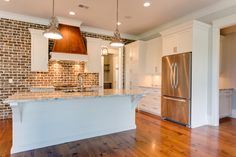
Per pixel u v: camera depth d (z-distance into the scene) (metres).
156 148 2.69
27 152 2.51
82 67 5.36
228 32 4.83
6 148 2.61
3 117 4.32
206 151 2.59
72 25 4.82
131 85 6.09
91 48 5.29
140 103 5.72
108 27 5.54
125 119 3.55
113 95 2.77
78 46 4.77
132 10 4.12
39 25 4.72
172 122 4.25
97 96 2.61
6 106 4.36
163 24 5.20
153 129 3.67
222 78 5.10
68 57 4.55
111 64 7.83
